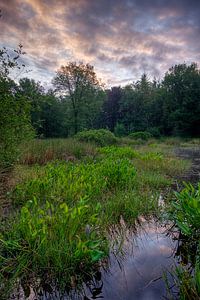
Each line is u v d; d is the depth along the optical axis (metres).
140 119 46.44
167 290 1.89
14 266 2.07
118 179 4.84
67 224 2.40
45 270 2.06
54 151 8.60
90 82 37.88
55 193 3.67
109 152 9.78
